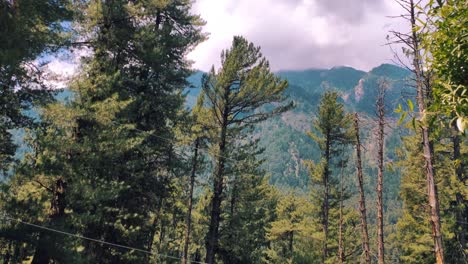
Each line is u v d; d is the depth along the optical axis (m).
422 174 24.36
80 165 13.48
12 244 12.39
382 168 18.53
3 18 9.77
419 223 25.48
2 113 12.30
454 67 2.93
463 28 2.84
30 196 12.91
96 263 15.70
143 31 16.44
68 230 12.98
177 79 19.44
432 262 25.67
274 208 45.75
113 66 16.05
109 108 13.65
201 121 23.70
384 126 17.03
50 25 12.41
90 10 15.27
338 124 28.75
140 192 17.44
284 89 23.09
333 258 29.16
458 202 23.16
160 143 18.55
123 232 15.66
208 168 24.03
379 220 18.62
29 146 15.91
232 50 23.27
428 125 2.96
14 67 10.39
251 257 26.45
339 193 31.39
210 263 22.86
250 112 24.95
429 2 2.97
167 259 20.92
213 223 23.62
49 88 12.88
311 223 35.56
